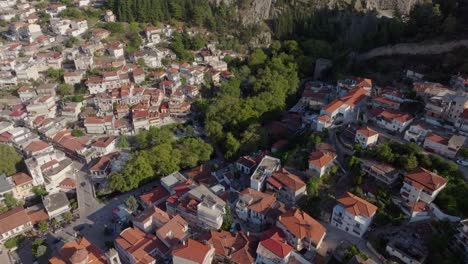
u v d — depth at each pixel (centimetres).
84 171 14975
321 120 13450
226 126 16000
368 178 11194
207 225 10888
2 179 13362
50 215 12494
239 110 15962
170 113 18038
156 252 10194
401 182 10825
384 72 17575
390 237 9588
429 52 17288
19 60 19562
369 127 12975
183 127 17312
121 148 16088
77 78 19062
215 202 11031
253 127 14962
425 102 13362
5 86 18650
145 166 13638
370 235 9831
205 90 19825
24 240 11894
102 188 13588
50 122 16688
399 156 11100
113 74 18950
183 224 10794
